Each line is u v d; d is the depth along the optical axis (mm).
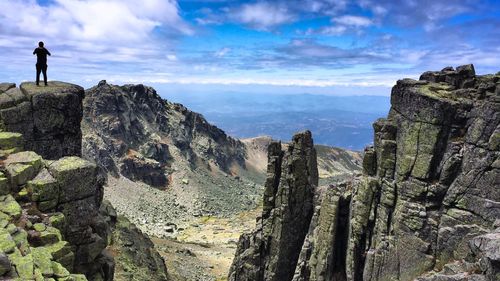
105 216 68188
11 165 30938
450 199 45281
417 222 46656
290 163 61156
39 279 21797
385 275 49250
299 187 61844
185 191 194125
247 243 65500
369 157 52906
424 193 46969
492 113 42875
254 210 184375
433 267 45406
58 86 46344
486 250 30203
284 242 61312
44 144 42750
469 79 49469
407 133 48750
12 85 45062
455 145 45406
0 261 21375
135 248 66375
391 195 49594
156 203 173750
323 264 55281
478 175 43438
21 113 40875
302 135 61719
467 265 38000
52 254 26422
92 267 32562
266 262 62094
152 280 59594
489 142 42781
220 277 89688
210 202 188875
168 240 123062
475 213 43469
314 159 67562
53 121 43281
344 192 57906
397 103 51062
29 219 28047
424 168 46688
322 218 56750
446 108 45281
